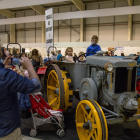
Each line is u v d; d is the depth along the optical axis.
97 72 2.28
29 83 1.14
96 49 3.29
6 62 1.41
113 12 8.81
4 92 1.09
